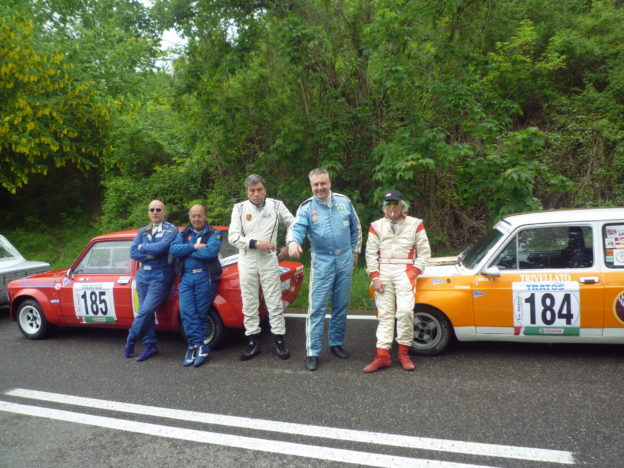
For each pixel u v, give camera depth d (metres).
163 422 3.44
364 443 2.99
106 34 12.49
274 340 5.13
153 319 4.90
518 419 3.17
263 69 9.15
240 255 4.64
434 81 7.79
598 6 12.40
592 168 8.93
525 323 4.14
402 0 7.24
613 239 4.04
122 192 12.37
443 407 3.41
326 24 8.63
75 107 11.60
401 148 7.19
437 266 4.68
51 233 13.43
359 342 4.98
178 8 8.88
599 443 2.84
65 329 6.35
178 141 12.87
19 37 10.35
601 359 4.14
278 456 2.91
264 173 9.25
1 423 3.57
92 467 2.90
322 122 8.22
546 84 10.85
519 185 6.53
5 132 10.15
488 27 9.32
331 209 4.27
